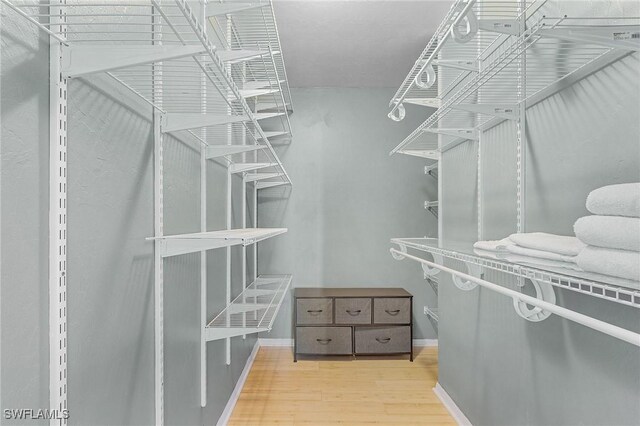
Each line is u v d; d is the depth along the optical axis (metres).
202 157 2.03
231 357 2.64
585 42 0.99
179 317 1.69
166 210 1.55
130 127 1.25
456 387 2.48
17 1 0.75
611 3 1.17
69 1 0.90
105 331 1.08
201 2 1.41
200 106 1.46
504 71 1.43
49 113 0.85
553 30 0.98
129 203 1.24
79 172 0.96
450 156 2.74
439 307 2.83
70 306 0.92
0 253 0.71
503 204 1.89
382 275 3.89
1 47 0.71
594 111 1.25
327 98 3.92
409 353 3.51
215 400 2.25
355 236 3.90
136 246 1.29
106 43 1.08
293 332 3.82
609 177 1.19
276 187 3.91
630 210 0.84
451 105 1.55
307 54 3.26
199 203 2.00
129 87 1.17
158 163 1.45
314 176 3.91
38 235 0.81
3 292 0.71
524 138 1.68
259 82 2.84
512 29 1.29
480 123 2.12
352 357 3.56
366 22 2.81
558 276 0.92
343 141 3.92
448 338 2.63
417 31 2.92
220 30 2.11
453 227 2.67
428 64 1.43
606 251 0.88
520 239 1.23
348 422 2.42
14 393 0.74
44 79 0.84
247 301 2.75
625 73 1.12
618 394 1.14
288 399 2.74
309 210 3.90
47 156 0.85
